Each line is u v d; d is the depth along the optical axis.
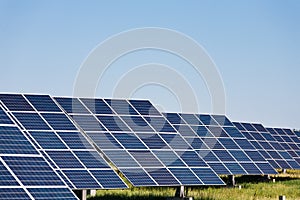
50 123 51.00
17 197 35.47
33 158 39.22
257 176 90.94
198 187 69.62
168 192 62.34
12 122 41.97
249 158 72.94
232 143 74.12
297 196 64.38
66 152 48.38
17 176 37.09
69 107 57.12
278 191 68.19
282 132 109.19
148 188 66.12
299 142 108.50
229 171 68.62
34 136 48.94
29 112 51.50
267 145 93.50
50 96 54.31
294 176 95.12
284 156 92.44
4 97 52.59
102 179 46.94
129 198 56.69
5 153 38.81
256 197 60.78
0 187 35.75
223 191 65.50
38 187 36.81
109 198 56.28
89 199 55.31
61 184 37.69
